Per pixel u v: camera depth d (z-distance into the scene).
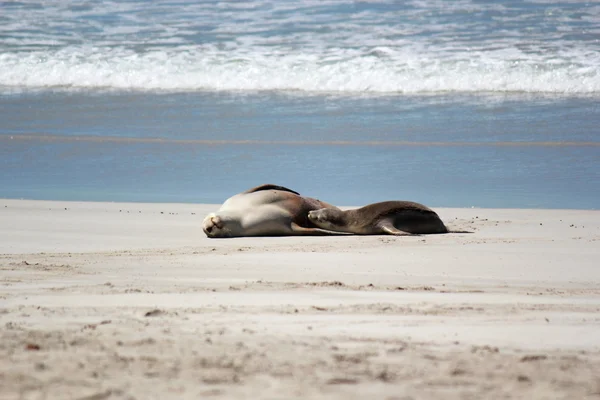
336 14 106.50
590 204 47.28
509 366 17.08
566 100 78.19
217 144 64.44
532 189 51.06
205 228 40.38
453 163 57.81
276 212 41.19
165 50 95.38
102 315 21.92
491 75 84.31
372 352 17.94
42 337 18.67
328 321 21.58
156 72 90.38
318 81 86.19
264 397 14.70
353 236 40.69
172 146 64.19
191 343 18.31
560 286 28.55
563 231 40.34
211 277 29.53
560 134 65.62
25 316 21.70
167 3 114.75
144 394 14.66
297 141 65.00
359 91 84.12
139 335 19.08
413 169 56.31
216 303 24.09
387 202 41.72
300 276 29.98
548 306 24.30
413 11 106.38
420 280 29.36
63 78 90.81
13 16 109.38
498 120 70.94
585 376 16.53
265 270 31.22
